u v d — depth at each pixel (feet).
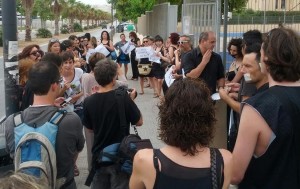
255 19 37.55
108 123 13.26
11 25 18.16
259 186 8.40
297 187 8.29
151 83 46.83
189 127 7.36
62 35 227.61
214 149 7.72
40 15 233.96
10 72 18.22
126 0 124.88
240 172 8.27
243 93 12.90
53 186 10.33
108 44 41.39
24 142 10.20
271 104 8.11
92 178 13.19
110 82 13.58
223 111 17.76
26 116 10.75
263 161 8.25
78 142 11.26
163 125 7.61
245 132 8.21
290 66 8.23
